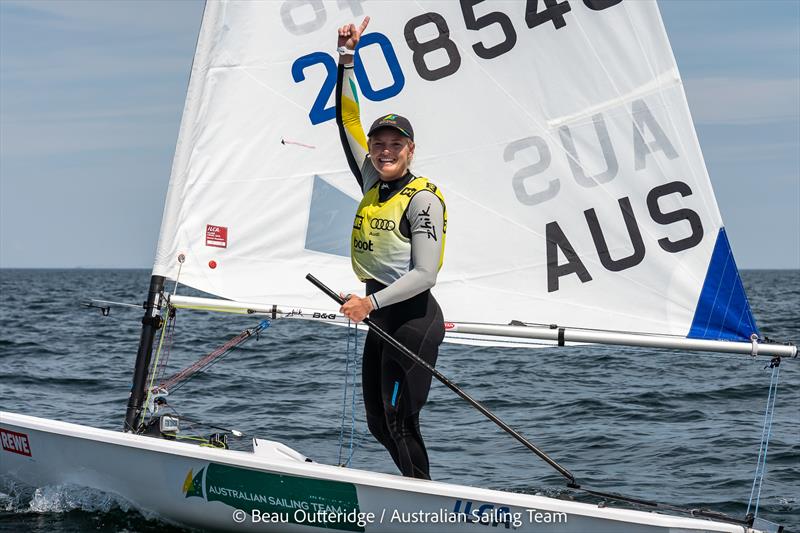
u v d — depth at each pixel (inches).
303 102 293.9
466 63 294.2
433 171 297.7
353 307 226.7
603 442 434.6
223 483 257.8
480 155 295.7
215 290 290.4
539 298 295.0
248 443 296.7
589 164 291.6
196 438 297.3
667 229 287.0
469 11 292.8
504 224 295.9
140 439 265.9
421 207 235.1
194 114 287.7
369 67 295.7
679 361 772.6
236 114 291.3
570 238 293.1
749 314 280.4
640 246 289.3
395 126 235.3
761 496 338.3
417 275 230.5
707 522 235.5
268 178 294.2
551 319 294.2
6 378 634.2
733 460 396.5
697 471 377.7
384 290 229.0
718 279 283.1
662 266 287.4
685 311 285.7
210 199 290.0
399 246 238.4
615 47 287.4
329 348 866.1
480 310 297.0
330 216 297.0
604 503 242.5
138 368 281.6
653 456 405.1
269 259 295.0
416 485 242.5
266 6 290.0
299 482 251.9
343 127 259.9
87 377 645.9
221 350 301.9
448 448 419.5
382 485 245.0
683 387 613.3
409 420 247.8
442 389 601.6
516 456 403.9
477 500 241.1
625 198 290.0
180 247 287.0
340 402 539.2
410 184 239.9
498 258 296.7
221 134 290.5
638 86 287.0
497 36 292.0
